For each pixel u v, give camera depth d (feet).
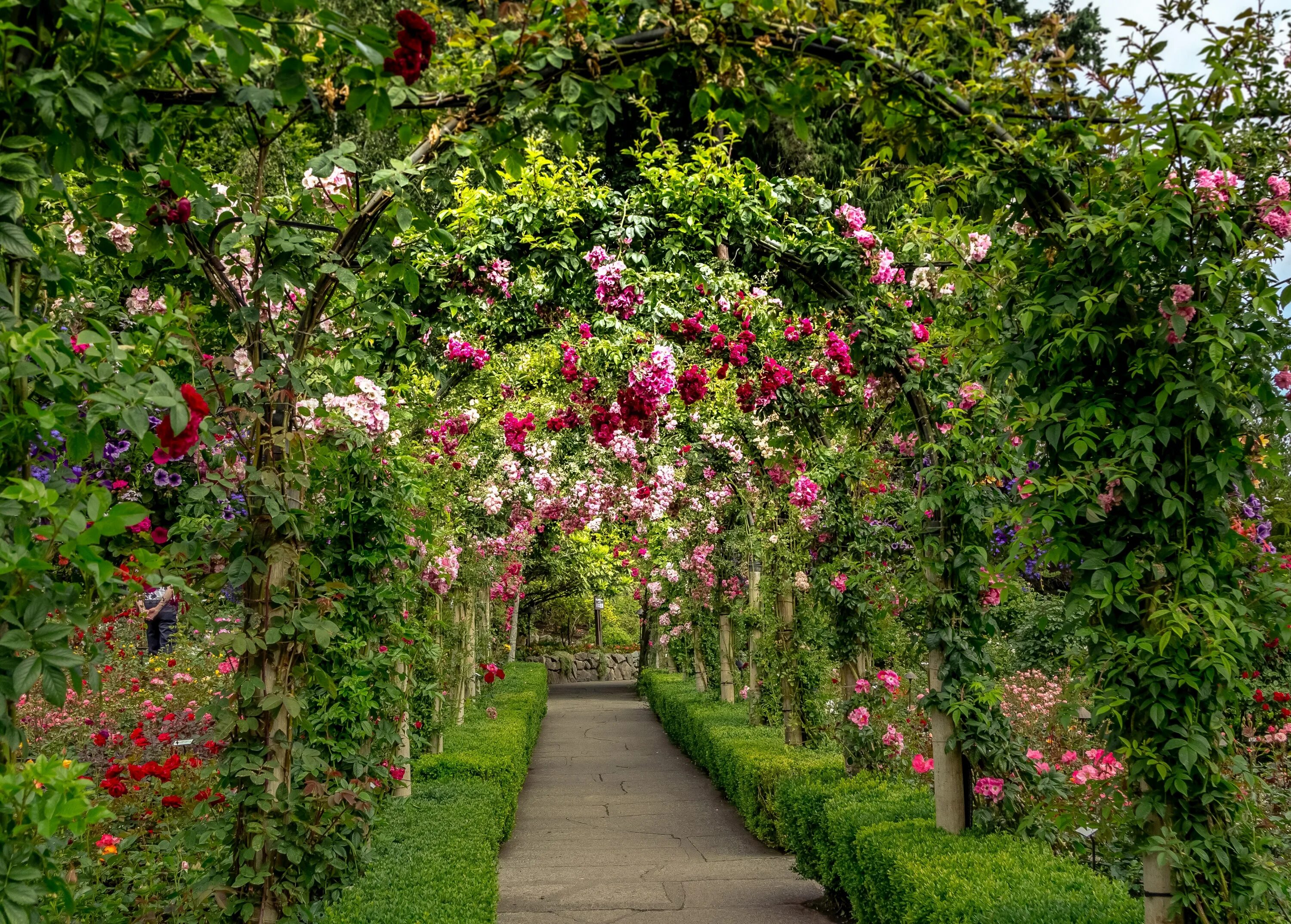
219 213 8.90
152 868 10.14
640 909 16.92
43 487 5.26
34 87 5.88
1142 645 8.39
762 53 8.77
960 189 10.39
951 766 13.64
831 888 16.66
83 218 8.16
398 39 7.25
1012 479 14.67
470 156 8.66
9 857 5.06
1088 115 9.28
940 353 14.47
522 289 15.58
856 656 19.84
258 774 8.73
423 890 11.35
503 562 31.04
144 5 6.11
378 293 9.97
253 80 8.11
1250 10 8.34
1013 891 10.28
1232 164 8.59
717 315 17.75
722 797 29.86
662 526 35.42
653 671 63.36
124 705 18.16
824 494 20.30
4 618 5.36
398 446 13.60
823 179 32.50
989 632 14.02
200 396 6.15
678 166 15.55
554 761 38.60
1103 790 9.23
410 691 16.97
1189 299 8.47
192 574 8.89
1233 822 8.45
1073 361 9.27
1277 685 14.05
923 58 9.40
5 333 5.50
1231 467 8.48
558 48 8.22
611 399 17.29
